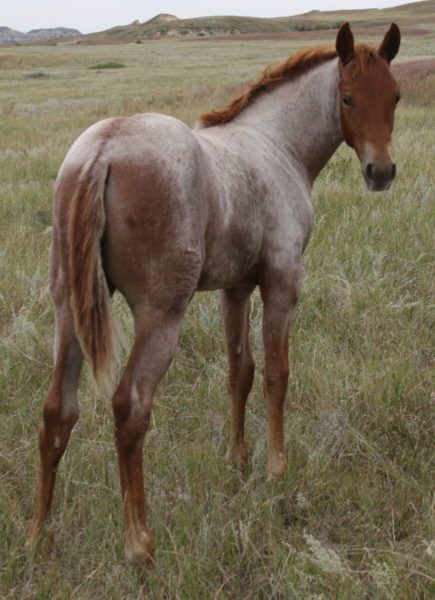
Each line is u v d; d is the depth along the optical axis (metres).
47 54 68.00
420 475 3.64
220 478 3.52
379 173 3.46
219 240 3.08
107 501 3.28
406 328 5.05
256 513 3.28
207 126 3.64
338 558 2.74
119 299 5.39
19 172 10.32
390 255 6.23
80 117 17.31
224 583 2.88
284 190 3.50
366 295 5.40
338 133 3.87
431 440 3.91
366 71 3.48
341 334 5.03
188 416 4.09
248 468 3.77
